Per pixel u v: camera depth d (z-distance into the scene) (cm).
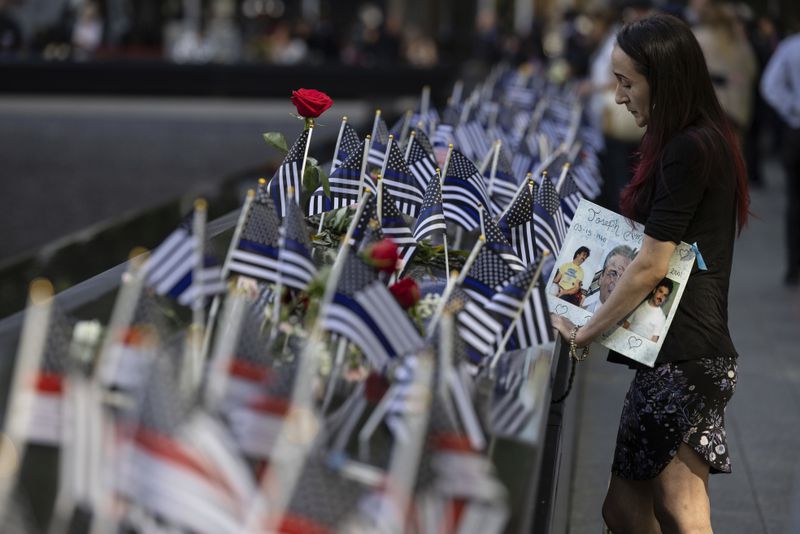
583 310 404
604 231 404
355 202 476
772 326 952
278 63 2244
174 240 310
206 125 2062
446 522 229
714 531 573
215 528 212
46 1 2722
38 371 243
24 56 2222
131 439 220
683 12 1142
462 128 721
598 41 1464
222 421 239
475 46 2781
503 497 250
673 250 387
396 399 276
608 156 1057
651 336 393
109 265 593
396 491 222
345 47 3142
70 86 2159
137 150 1947
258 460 236
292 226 335
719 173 383
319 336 281
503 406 300
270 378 258
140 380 233
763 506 605
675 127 386
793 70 1033
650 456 405
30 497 226
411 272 422
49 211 1534
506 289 337
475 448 268
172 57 2706
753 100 1574
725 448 404
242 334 260
